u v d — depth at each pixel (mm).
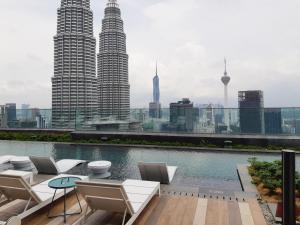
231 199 6129
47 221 4973
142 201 5215
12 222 3180
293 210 3199
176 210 5441
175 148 14297
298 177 6395
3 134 17766
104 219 5039
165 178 7285
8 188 5117
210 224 4801
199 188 6996
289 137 13742
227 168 10336
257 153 13039
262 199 6148
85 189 4656
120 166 10648
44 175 8078
